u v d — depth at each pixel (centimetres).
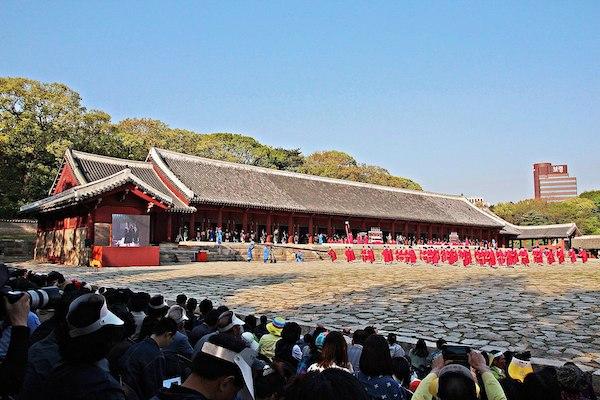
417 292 2130
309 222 5850
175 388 328
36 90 5162
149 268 3312
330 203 6206
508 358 827
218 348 326
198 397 314
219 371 321
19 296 359
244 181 5747
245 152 9412
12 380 339
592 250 8294
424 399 446
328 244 5572
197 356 330
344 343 595
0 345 466
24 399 373
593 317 1537
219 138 9850
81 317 337
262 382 464
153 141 7600
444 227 7675
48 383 338
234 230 5222
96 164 4578
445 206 8238
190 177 5166
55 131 5244
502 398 447
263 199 5438
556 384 484
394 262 4562
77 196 3297
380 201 7119
